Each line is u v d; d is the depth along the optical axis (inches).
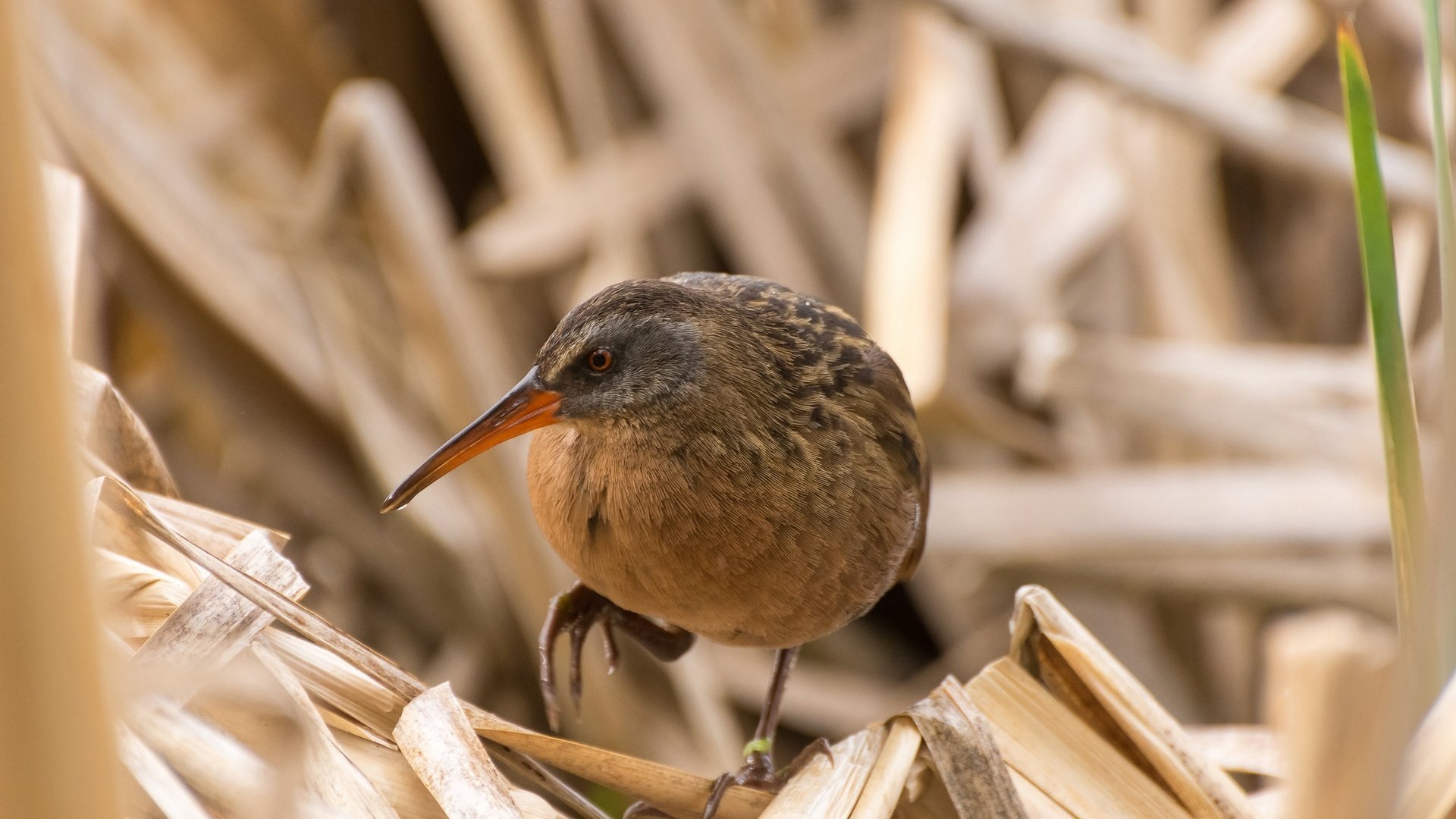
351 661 201.0
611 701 397.7
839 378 267.7
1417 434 198.4
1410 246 419.8
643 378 252.7
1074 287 459.5
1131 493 411.5
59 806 129.4
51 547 127.6
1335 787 140.0
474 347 385.4
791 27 476.7
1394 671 140.2
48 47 366.3
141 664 189.6
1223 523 404.5
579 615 280.7
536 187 442.6
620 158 449.7
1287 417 402.9
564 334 259.0
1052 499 413.7
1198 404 402.6
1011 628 236.2
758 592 256.2
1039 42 403.2
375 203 385.1
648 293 257.1
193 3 451.2
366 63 479.8
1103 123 453.7
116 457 237.8
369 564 418.6
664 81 448.5
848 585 263.3
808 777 218.1
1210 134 410.9
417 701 200.7
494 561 399.5
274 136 455.5
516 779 371.9
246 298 404.8
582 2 449.1
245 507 423.8
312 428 415.5
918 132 431.5
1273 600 409.7
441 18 454.6
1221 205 476.1
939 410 390.9
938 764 210.8
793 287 440.5
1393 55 445.7
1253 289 477.4
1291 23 459.8
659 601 259.1
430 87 493.0
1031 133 474.0
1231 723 440.5
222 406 408.5
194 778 172.4
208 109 443.8
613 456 254.7
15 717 128.0
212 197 408.2
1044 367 401.7
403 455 400.5
